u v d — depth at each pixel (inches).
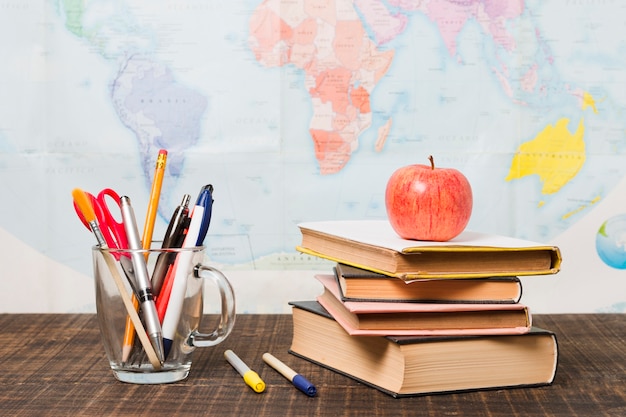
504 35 52.6
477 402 27.9
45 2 52.4
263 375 31.4
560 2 52.3
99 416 26.3
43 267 53.9
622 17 52.3
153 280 29.7
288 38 52.4
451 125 53.0
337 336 31.9
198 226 30.4
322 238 33.4
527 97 52.8
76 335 38.4
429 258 28.5
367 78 52.7
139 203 53.3
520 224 53.4
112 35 52.6
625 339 37.9
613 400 28.2
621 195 53.1
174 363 30.1
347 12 52.3
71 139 53.1
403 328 28.9
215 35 52.5
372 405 27.5
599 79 52.7
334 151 53.1
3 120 52.9
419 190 30.1
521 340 29.6
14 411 26.8
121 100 52.8
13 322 41.3
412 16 52.4
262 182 53.3
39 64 52.7
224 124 53.0
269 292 54.0
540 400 28.2
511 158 53.0
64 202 53.5
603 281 53.7
